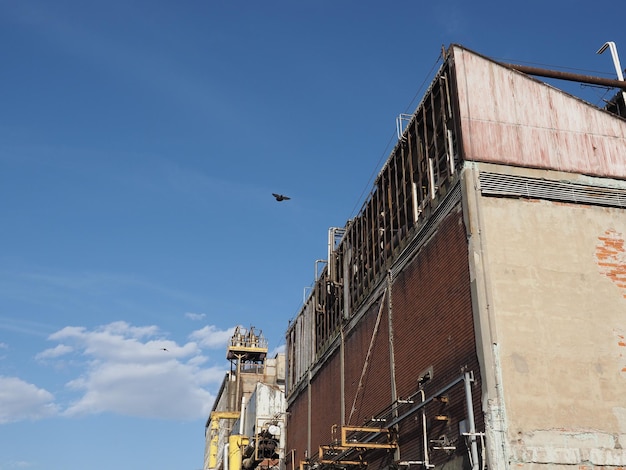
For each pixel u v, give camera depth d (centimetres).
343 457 2723
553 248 1822
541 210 1866
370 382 2478
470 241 1777
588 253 1845
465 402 1695
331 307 3216
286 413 3959
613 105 2625
